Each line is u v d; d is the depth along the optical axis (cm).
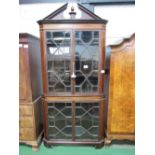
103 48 203
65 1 254
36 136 224
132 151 219
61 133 222
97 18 198
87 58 205
